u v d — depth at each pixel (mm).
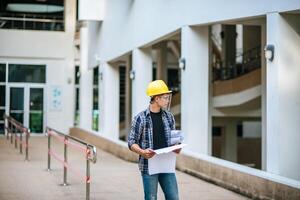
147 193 5160
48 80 24969
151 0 14508
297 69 9438
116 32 18812
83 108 25031
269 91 9539
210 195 8578
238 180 8789
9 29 24609
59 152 16375
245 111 16797
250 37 18938
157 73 21578
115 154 15477
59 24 25234
